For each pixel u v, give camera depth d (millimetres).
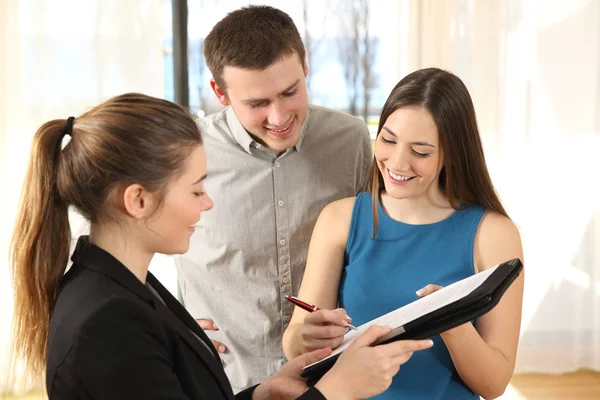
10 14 2996
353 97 3289
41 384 1097
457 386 1427
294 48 1493
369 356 1086
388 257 1500
